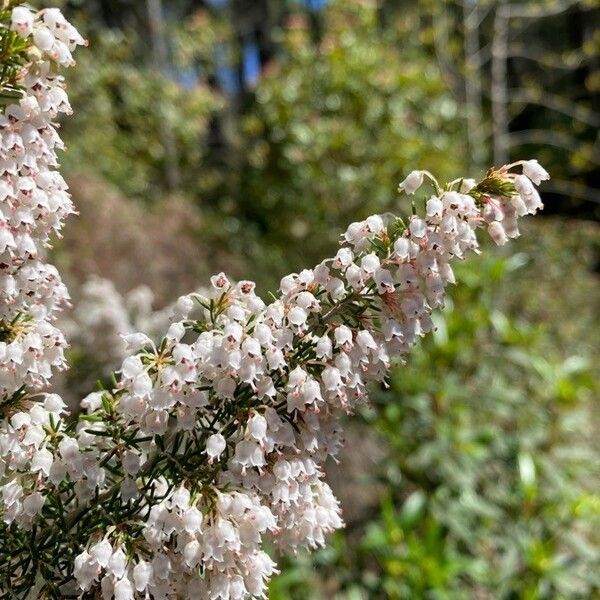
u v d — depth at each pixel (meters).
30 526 1.52
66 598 1.49
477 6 8.41
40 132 1.41
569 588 3.88
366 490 4.65
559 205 10.80
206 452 1.41
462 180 1.48
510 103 10.62
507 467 4.53
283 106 8.34
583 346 7.30
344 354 1.43
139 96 10.70
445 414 4.55
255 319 1.47
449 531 4.36
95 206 7.86
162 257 7.72
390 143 7.95
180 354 1.38
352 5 8.55
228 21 12.84
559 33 11.45
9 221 1.38
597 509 4.15
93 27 9.83
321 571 4.17
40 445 1.46
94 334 3.72
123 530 1.44
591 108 10.30
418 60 8.80
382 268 1.48
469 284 5.32
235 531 1.37
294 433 1.50
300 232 8.35
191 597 1.43
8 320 1.51
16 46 1.34
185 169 11.73
